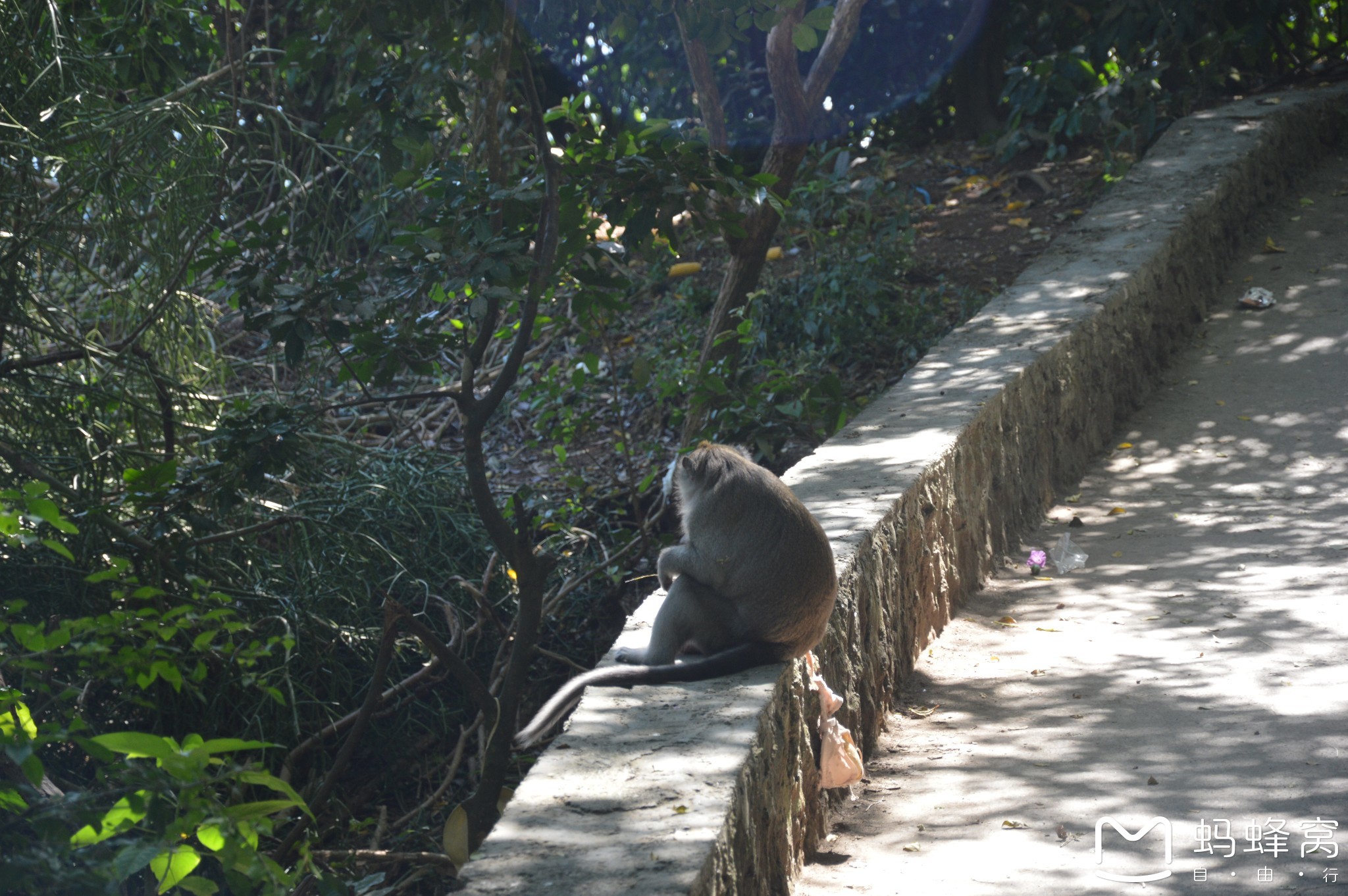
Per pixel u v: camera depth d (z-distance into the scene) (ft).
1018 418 22.09
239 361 29.12
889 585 15.94
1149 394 28.04
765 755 10.91
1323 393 26.16
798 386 27.45
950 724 15.56
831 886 11.88
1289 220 36.04
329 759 20.02
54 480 18.11
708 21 19.17
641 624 13.61
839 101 46.39
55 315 22.58
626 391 31.73
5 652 12.73
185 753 7.58
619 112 43.04
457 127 28.37
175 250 21.54
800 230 38.27
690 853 8.53
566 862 8.46
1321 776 13.10
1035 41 45.06
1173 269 30.01
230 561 20.34
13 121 19.34
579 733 10.71
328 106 32.04
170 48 22.21
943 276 35.65
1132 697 15.64
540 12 23.00
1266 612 17.75
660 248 21.90
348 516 22.18
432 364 17.19
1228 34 40.63
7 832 8.25
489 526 14.10
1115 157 39.73
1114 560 20.61
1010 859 12.06
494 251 15.19
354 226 27.91
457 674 12.45
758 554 12.23
